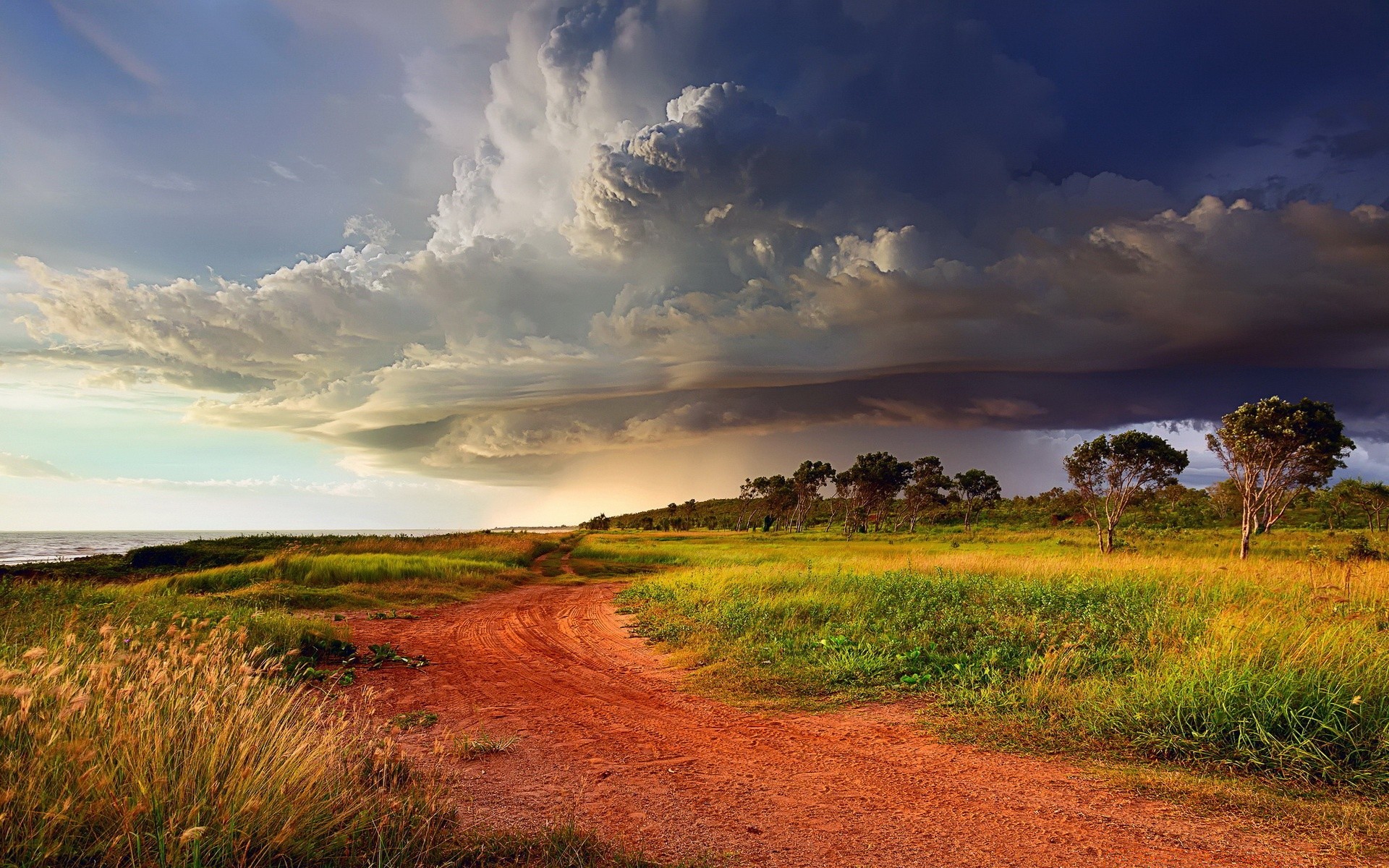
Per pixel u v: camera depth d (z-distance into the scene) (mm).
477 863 3713
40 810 3158
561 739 6488
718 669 9430
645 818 4500
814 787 5109
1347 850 3891
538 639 12672
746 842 4125
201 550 34125
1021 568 16656
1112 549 31359
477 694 8453
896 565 20172
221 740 3809
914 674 8562
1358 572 11375
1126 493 31594
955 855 3936
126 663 5023
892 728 6680
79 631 8523
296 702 5297
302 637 10344
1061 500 73312
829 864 3822
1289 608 8875
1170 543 33969
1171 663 6867
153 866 3014
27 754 3506
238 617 10656
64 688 3797
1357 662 5922
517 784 5160
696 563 34781
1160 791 4816
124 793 3342
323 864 3436
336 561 22047
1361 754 5027
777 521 119188
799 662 9539
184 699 4215
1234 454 26703
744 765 5676
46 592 12227
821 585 15766
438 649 11672
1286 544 30688
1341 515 47031
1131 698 6324
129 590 14828
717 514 149125
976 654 9070
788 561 29062
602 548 48781
